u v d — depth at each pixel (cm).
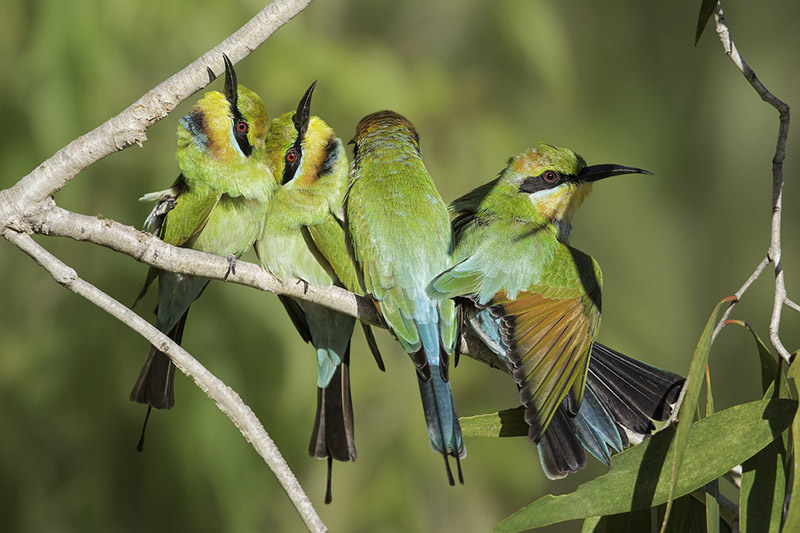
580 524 1283
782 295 470
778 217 475
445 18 1309
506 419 533
